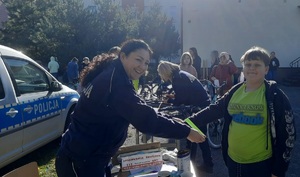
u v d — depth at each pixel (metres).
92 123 2.03
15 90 4.26
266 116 2.35
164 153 2.99
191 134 2.03
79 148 2.05
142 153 2.78
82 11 22.58
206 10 20.09
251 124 2.39
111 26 22.89
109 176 2.39
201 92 4.05
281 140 2.29
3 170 4.56
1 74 4.09
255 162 2.43
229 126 2.60
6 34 26.55
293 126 2.29
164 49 28.22
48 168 4.63
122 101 1.92
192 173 2.36
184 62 6.28
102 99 1.96
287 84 18.14
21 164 4.79
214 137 5.60
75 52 21.89
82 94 2.06
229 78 6.85
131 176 2.59
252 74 2.39
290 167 4.66
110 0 23.62
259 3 19.55
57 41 22.36
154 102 4.19
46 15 24.47
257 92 2.43
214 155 5.25
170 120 2.01
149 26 27.50
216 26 20.08
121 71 2.00
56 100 5.22
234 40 20.00
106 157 2.15
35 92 4.78
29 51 25.06
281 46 19.56
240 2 19.72
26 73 4.67
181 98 4.02
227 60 6.88
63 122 5.42
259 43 19.78
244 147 2.43
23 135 4.32
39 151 5.39
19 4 26.88
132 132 6.51
